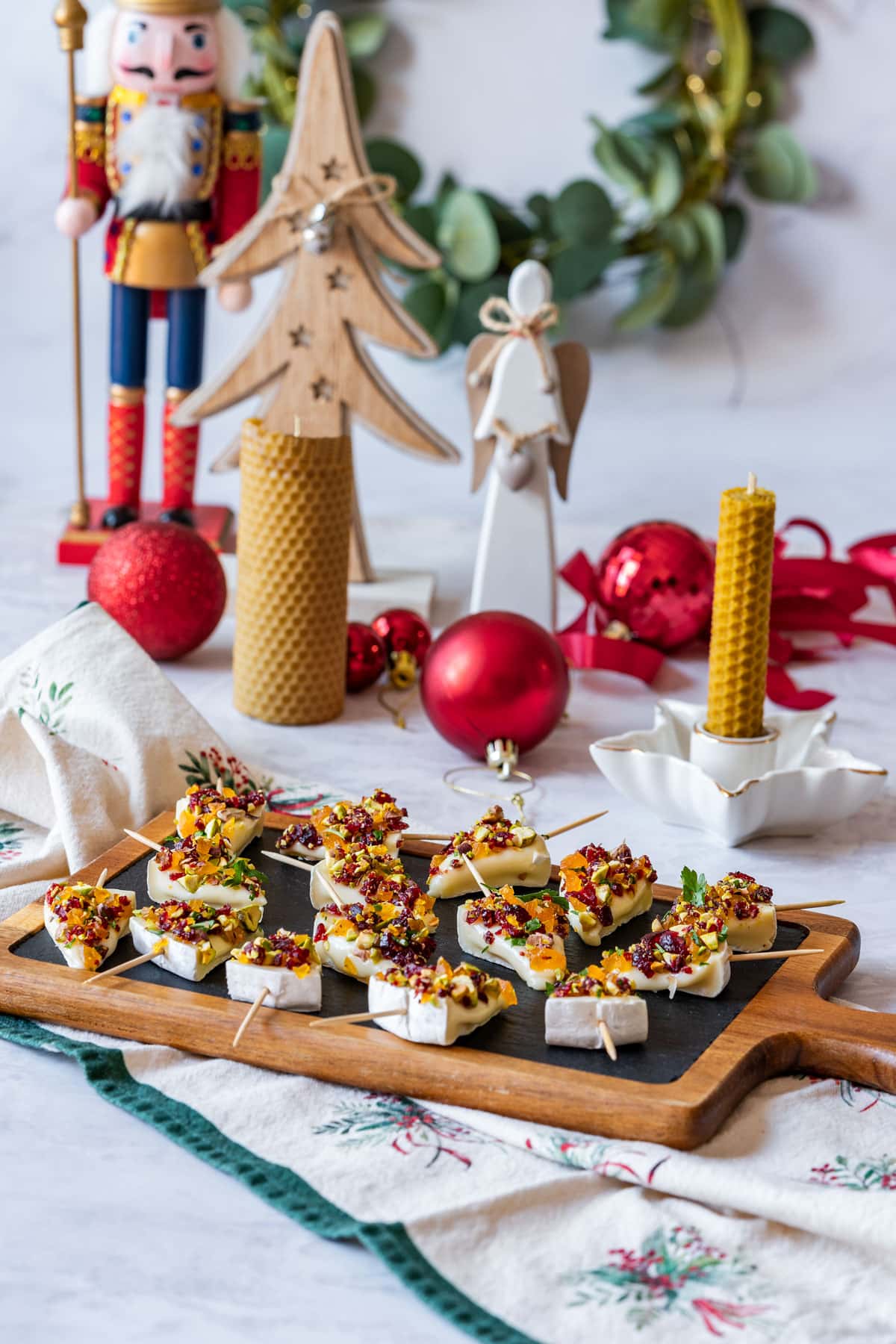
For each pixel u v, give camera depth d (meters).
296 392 1.40
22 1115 0.97
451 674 1.21
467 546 1.55
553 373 1.31
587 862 1.05
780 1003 1.00
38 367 1.81
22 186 1.76
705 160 1.68
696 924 1.01
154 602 1.30
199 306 1.45
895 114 1.70
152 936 1.01
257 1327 0.89
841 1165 0.95
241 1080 0.98
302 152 1.37
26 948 1.02
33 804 1.14
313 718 1.28
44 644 1.17
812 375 1.77
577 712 1.31
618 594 1.35
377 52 1.70
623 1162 0.93
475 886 1.06
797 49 1.67
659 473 1.80
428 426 1.41
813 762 1.18
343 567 1.26
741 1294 0.90
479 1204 0.92
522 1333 0.88
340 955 1.01
